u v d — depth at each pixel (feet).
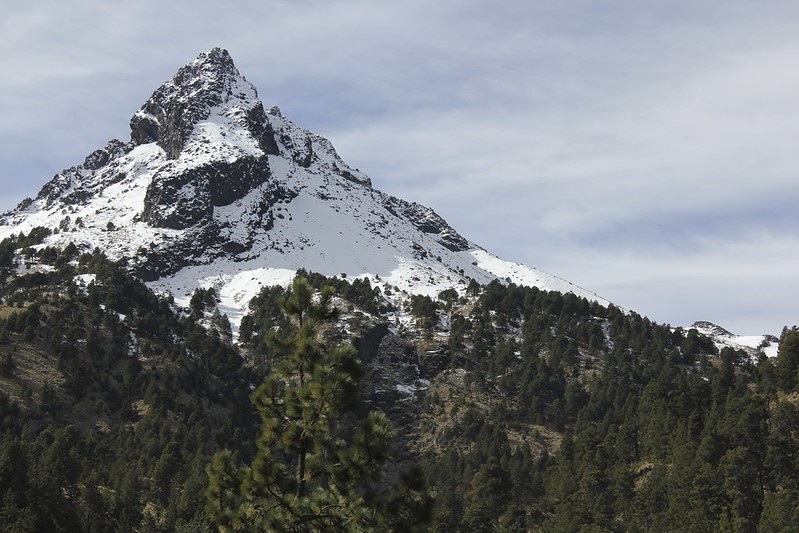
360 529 258.78
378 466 263.29
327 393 261.24
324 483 270.67
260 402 270.46
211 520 264.31
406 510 261.65
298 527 260.42
